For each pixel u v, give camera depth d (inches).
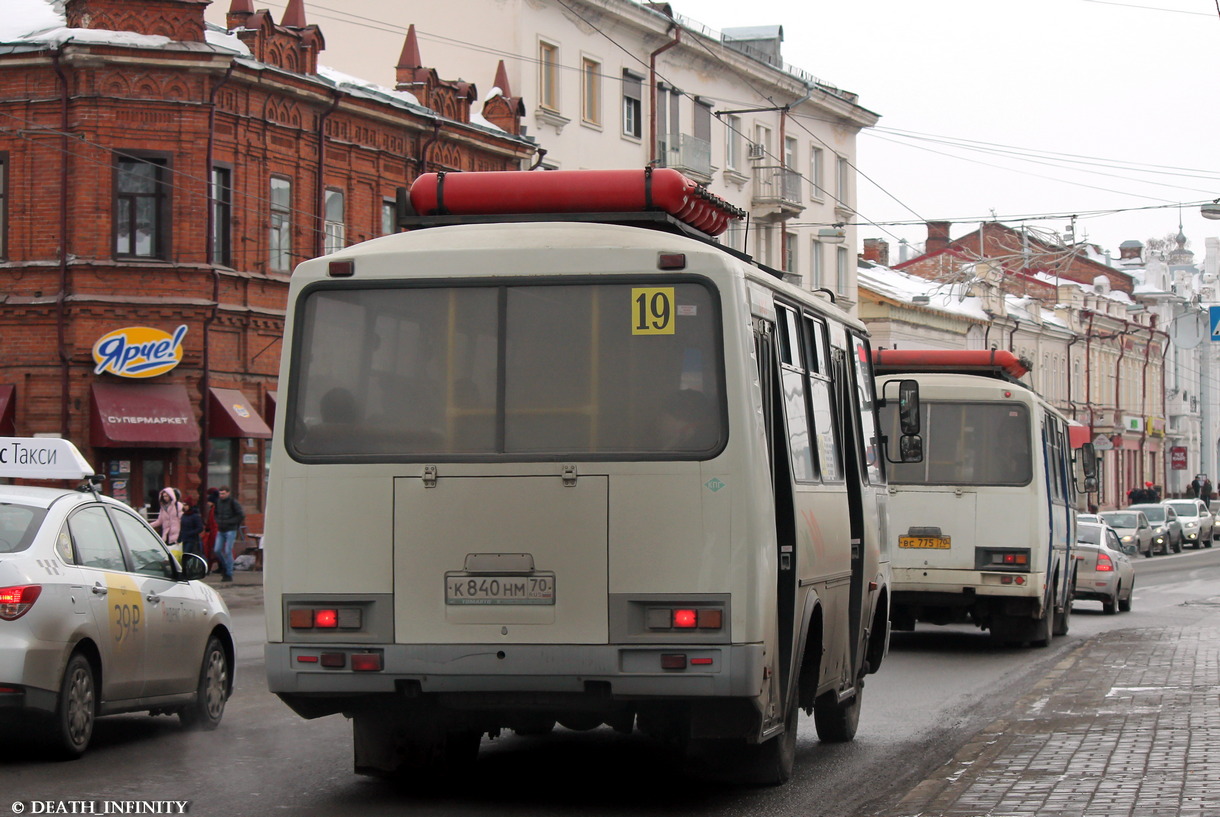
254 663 696.4
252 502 1417.3
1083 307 3501.5
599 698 337.1
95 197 1323.8
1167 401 4133.9
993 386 789.2
